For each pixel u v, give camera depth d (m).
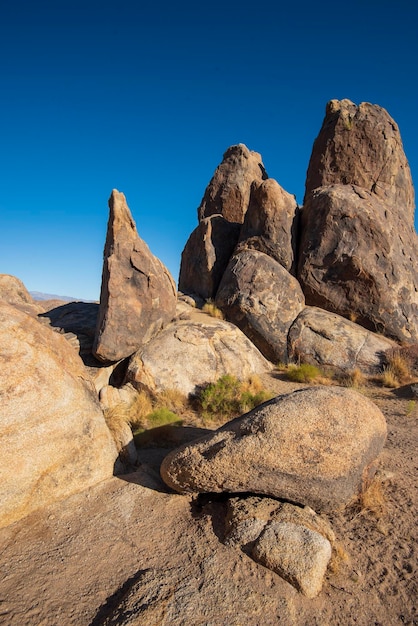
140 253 10.22
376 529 4.56
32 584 3.62
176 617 3.27
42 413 4.59
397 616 3.50
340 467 4.39
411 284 15.03
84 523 4.45
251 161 22.92
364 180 17.56
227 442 4.61
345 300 14.84
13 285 14.63
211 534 4.33
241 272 14.82
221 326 12.34
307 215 16.23
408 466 6.19
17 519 4.38
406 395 10.90
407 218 17.98
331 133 18.16
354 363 12.73
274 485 4.44
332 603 3.58
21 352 4.62
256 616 3.36
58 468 4.71
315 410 4.60
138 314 10.09
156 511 4.76
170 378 9.80
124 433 5.94
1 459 4.20
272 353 13.46
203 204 23.12
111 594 3.58
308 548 3.89
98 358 9.76
